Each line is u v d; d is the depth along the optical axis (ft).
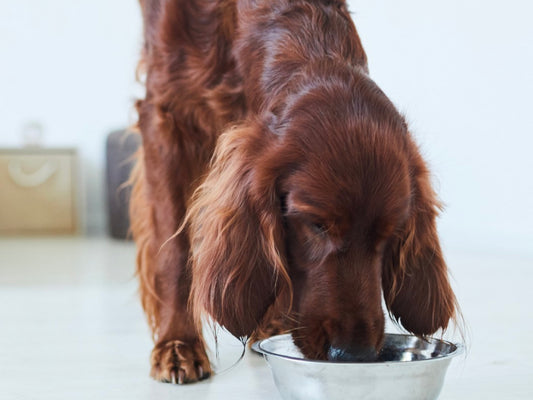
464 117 8.65
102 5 12.19
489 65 8.29
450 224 8.94
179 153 4.32
